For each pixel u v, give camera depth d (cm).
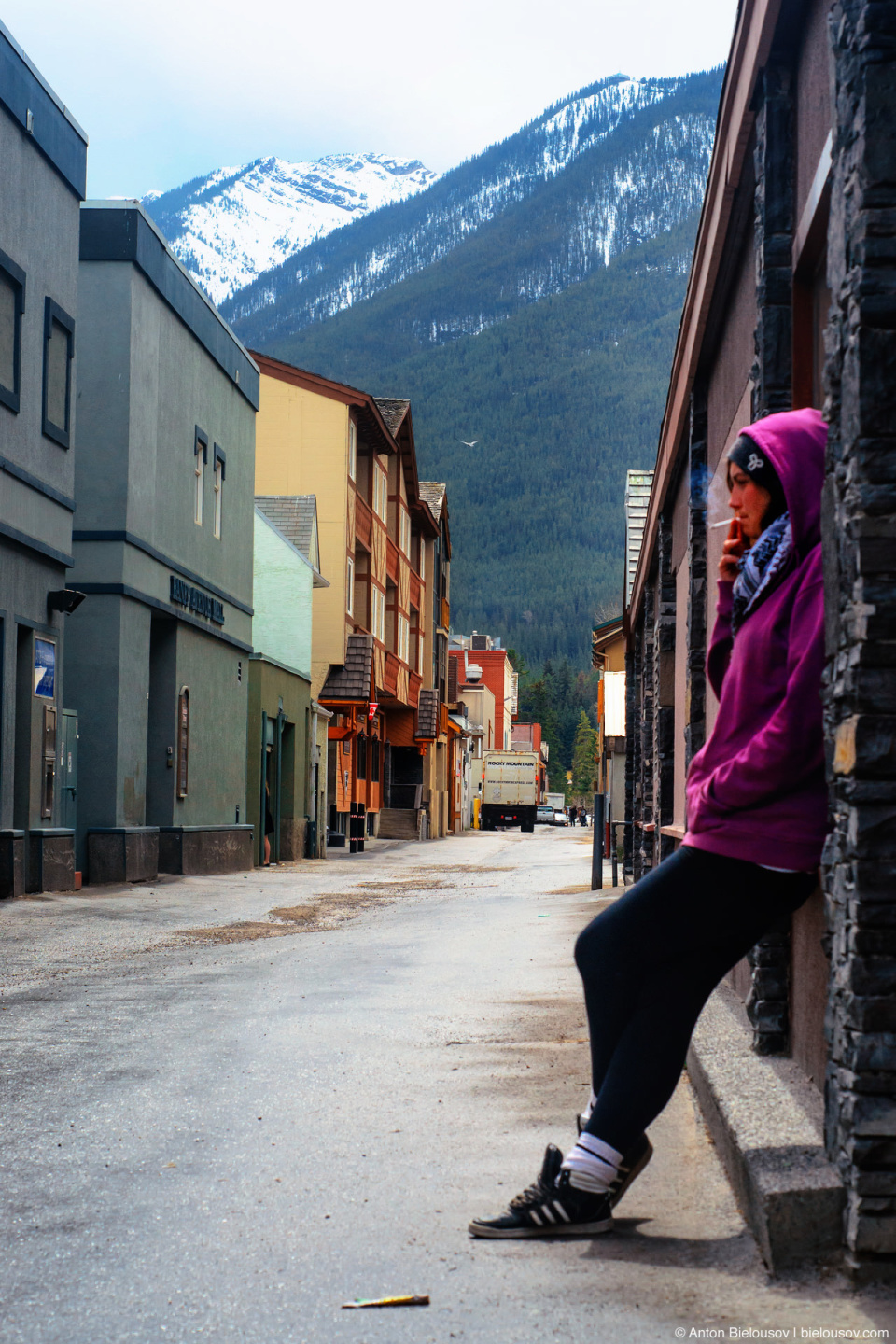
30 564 1522
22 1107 496
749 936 333
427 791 5166
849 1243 286
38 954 1034
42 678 1553
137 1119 473
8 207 1448
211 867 2155
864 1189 283
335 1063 567
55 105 1573
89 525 1773
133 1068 567
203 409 2184
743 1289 285
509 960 950
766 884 325
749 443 346
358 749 4291
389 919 1381
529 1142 428
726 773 325
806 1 449
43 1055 600
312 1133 446
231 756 2364
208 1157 418
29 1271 315
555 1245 322
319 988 812
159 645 2022
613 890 1686
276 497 3178
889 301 281
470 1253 319
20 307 1475
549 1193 331
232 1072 552
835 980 301
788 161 491
